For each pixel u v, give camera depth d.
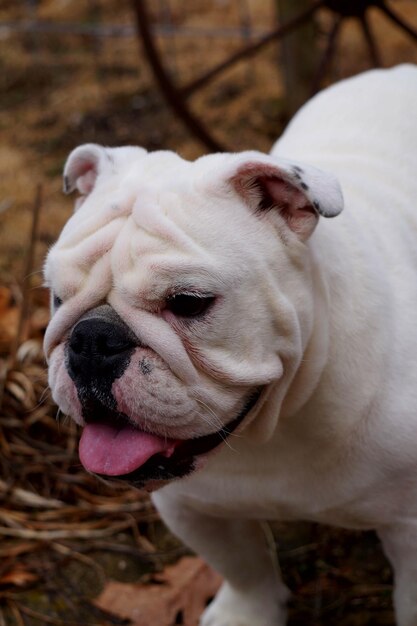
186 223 2.06
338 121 3.04
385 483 2.38
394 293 2.44
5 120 5.82
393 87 3.11
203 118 5.55
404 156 2.86
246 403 2.21
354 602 3.06
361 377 2.30
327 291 2.27
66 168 2.48
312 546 3.28
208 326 2.06
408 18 6.04
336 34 4.54
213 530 2.72
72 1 6.84
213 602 3.06
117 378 2.06
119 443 2.13
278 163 2.08
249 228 2.10
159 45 6.21
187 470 2.25
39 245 4.68
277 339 2.14
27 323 4.13
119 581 3.23
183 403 2.07
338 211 2.07
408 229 2.62
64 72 6.22
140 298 2.04
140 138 5.45
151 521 3.42
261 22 6.22
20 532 3.38
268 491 2.45
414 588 2.52
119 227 2.11
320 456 2.36
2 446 3.65
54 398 2.21
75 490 3.52
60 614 3.11
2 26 6.67
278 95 5.66
